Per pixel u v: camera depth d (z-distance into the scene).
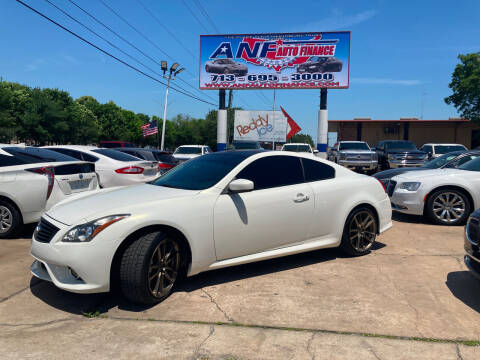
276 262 4.61
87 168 6.15
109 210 3.30
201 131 69.38
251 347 2.67
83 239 3.14
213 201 3.72
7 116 33.44
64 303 3.41
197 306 3.35
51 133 37.28
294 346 2.68
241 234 3.87
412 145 18.67
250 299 3.49
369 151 17.66
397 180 7.14
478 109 36.19
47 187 5.44
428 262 4.59
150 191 3.86
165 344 2.71
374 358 2.53
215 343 2.72
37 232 3.51
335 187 4.58
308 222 4.34
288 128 26.48
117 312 3.24
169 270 3.50
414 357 2.54
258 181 4.10
